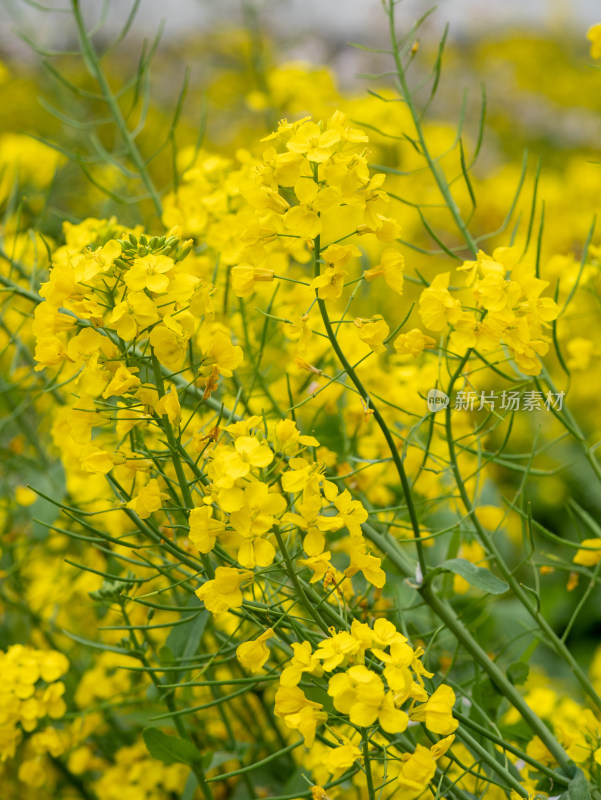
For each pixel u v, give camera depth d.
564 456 1.81
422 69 2.87
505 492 1.71
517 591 1.04
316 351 1.12
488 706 1.06
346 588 1.03
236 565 0.98
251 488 0.95
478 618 1.12
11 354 1.26
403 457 1.02
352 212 1.40
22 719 1.08
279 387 1.13
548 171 2.46
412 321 1.53
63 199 1.70
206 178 1.13
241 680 0.99
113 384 0.96
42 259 1.17
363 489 1.09
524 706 1.03
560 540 1.04
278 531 0.96
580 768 1.02
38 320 0.97
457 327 0.98
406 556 1.09
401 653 0.94
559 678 1.56
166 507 0.98
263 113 1.77
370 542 1.07
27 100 2.33
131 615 1.12
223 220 1.12
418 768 0.95
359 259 1.31
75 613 1.20
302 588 0.97
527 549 1.05
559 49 3.12
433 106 2.89
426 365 1.14
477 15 3.27
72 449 1.10
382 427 0.99
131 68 2.73
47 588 1.17
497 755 1.05
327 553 0.96
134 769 1.13
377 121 1.44
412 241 1.83
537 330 0.99
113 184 1.54
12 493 1.22
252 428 0.97
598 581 1.07
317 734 1.00
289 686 0.95
